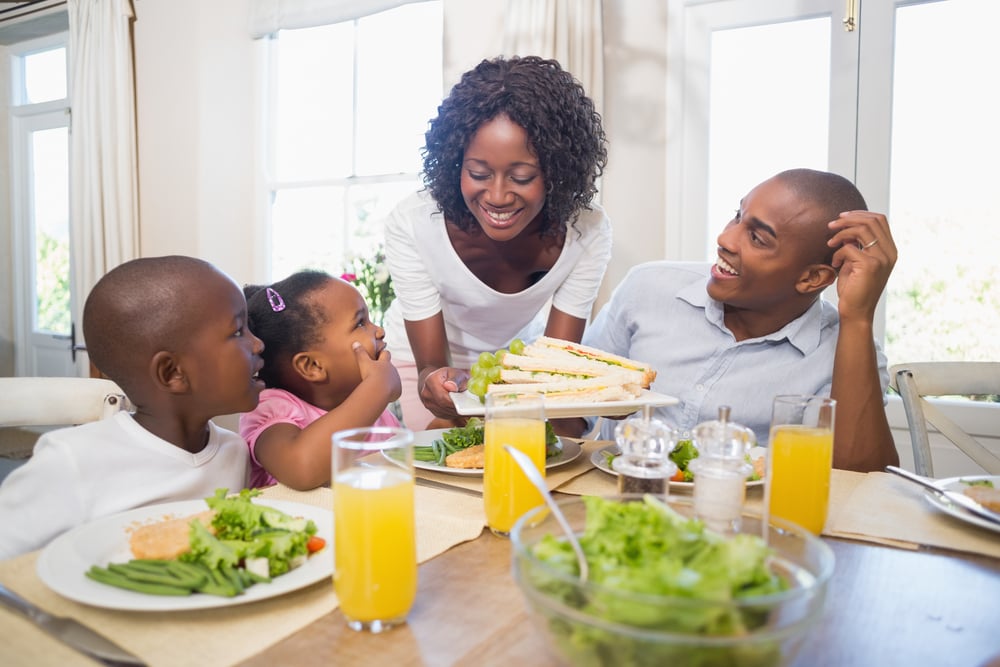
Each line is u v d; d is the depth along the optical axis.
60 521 1.07
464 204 1.83
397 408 2.95
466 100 1.63
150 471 1.18
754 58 2.96
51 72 5.16
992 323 2.70
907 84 2.75
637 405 1.28
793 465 0.98
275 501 1.04
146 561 0.79
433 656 0.67
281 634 0.71
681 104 3.04
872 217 1.46
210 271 1.20
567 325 2.04
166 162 4.23
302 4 3.84
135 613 0.74
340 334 1.55
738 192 3.03
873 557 0.93
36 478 1.08
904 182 2.78
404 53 3.80
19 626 0.70
